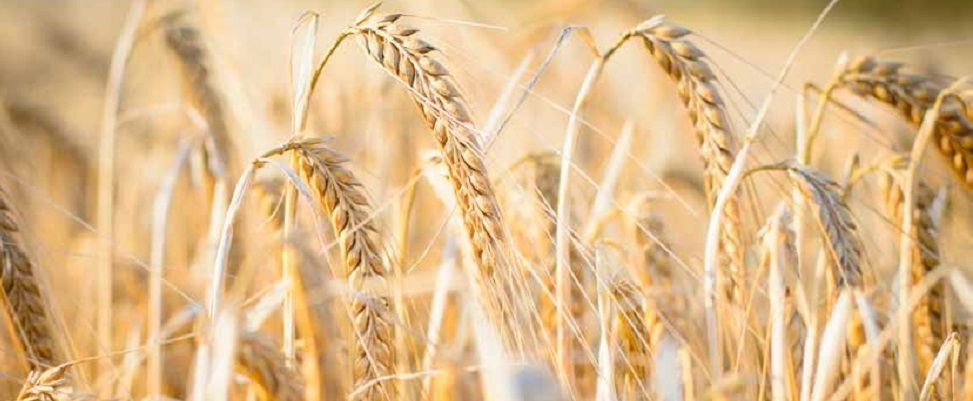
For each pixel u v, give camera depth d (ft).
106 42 4.99
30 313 2.22
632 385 2.24
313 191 2.04
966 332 2.39
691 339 2.36
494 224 1.99
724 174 2.22
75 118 4.47
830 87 2.33
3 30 5.07
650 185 3.22
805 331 2.25
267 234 2.35
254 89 3.28
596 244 2.37
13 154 3.16
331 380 2.00
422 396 2.15
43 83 4.87
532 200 2.43
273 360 1.88
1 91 3.89
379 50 2.03
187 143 2.76
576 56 3.52
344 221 2.02
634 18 3.57
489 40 3.26
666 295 2.43
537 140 2.91
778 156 3.36
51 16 5.04
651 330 2.31
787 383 2.18
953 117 2.24
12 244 2.21
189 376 2.36
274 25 3.83
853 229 2.13
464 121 1.99
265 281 2.53
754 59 7.27
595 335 2.54
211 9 3.24
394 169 3.11
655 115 3.51
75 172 3.73
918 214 2.36
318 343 2.00
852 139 3.12
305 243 1.99
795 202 2.31
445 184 2.23
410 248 3.00
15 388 2.49
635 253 2.50
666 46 2.20
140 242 3.38
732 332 2.28
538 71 2.20
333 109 3.28
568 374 2.29
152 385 2.27
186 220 3.29
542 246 2.47
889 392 2.22
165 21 2.93
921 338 2.35
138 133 3.85
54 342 2.25
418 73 2.00
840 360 2.22
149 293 2.85
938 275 2.25
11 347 2.57
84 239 3.19
